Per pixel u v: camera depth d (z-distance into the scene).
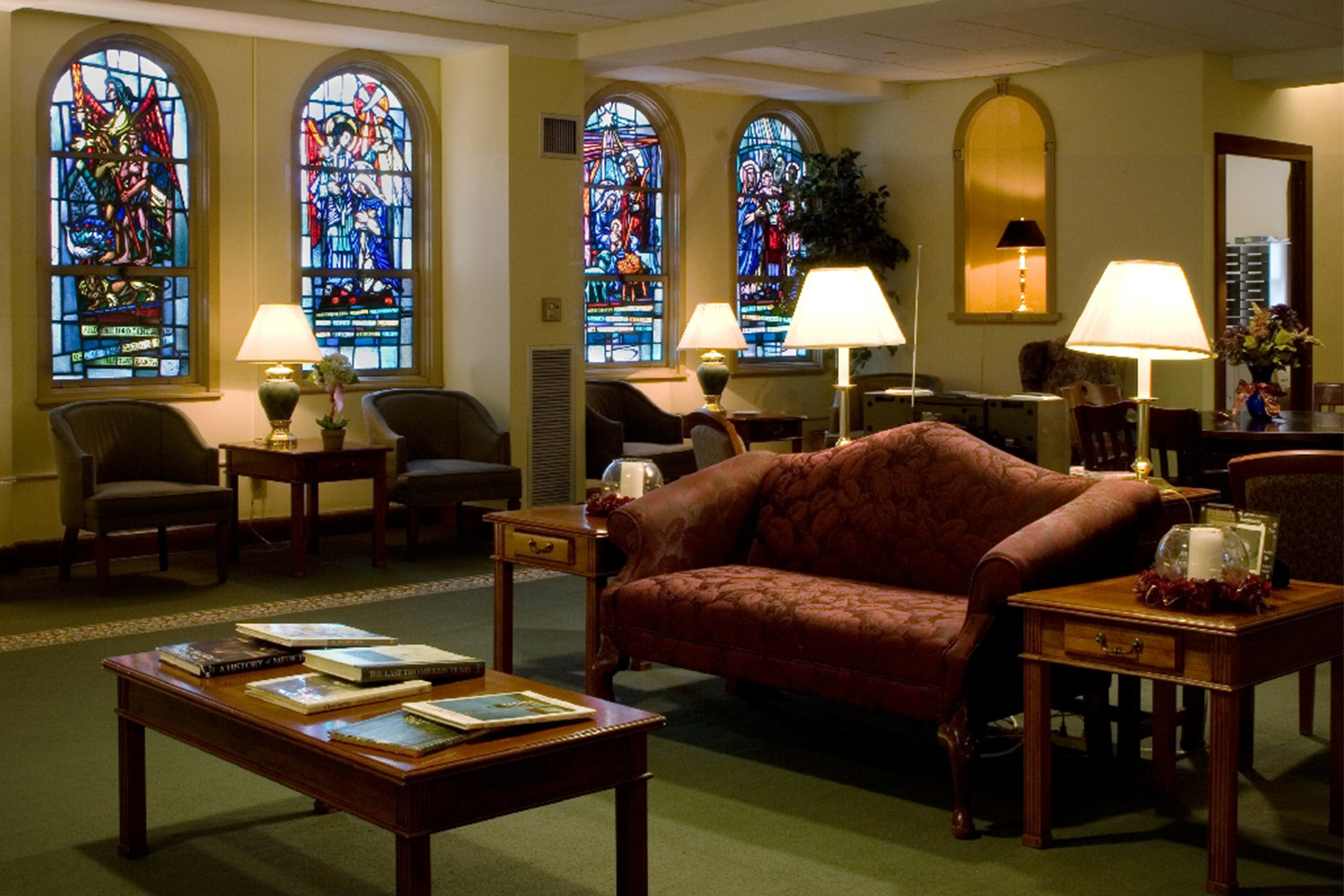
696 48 7.98
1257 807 3.60
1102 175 9.61
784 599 3.92
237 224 7.83
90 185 7.34
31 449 7.15
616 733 2.68
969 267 10.32
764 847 3.33
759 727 4.38
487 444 8.03
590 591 4.45
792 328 4.74
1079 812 3.59
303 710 2.78
